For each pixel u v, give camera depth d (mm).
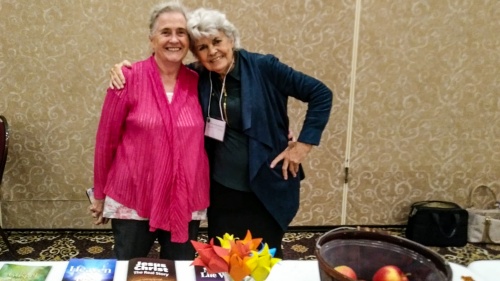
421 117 3119
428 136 3158
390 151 3166
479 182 3277
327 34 2924
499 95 3125
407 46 2980
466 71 3059
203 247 975
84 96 2918
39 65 2844
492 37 3014
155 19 1612
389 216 3291
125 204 1653
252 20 2869
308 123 1709
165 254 1764
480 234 3082
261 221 1784
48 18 2773
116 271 1197
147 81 1636
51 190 3051
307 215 3240
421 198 3271
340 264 972
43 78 2867
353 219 3279
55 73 2865
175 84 1680
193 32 1553
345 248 982
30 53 2818
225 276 1068
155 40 1607
